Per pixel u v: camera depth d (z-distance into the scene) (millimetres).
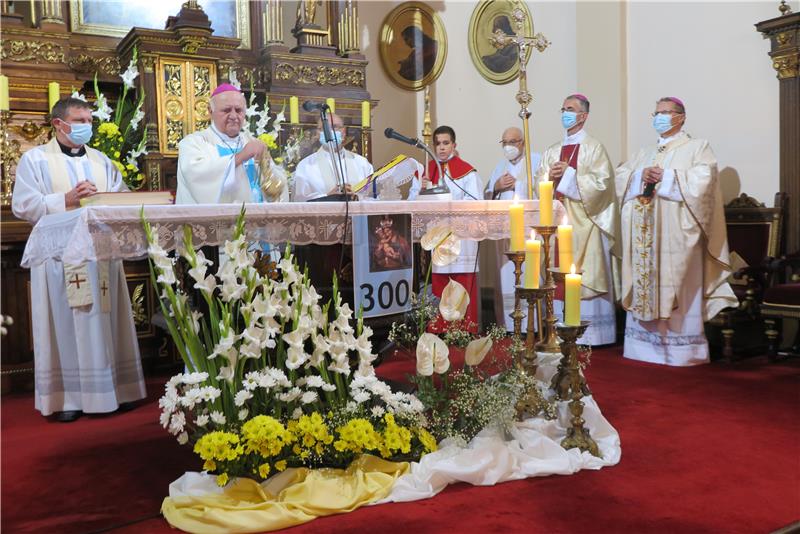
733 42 6418
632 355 5641
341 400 2992
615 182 5977
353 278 3441
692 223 5234
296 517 2533
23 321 5059
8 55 5465
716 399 4258
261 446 2668
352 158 5273
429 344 3080
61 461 3336
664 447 3350
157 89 5828
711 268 5387
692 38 6766
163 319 5195
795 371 5059
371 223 3414
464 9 7789
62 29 5652
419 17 7539
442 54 7664
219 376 2764
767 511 2598
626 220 5520
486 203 4012
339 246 3559
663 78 7059
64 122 4410
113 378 4293
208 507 2572
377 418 2971
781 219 5715
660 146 5699
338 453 2828
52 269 4141
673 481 2908
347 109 6613
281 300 2895
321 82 6562
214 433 2645
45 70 5566
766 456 3211
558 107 8062
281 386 2869
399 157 4078
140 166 5883
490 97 7930
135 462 3291
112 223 2859
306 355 2875
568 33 7980
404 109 7496
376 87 7348
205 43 5945
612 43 7379
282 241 3215
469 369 3197
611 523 2506
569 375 3170
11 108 5438
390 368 5066
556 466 2979
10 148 5441
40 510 2736
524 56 5352
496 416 3055
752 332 5809
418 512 2623
